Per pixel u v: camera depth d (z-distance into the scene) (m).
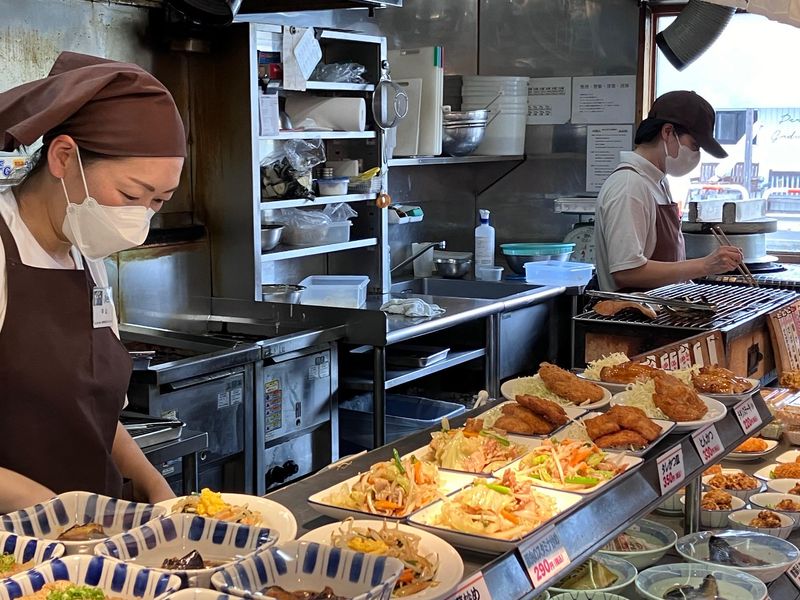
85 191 1.77
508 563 1.50
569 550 1.63
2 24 3.30
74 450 1.88
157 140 1.76
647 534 2.26
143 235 1.83
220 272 4.14
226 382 3.42
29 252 1.82
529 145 6.00
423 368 4.28
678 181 5.83
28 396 1.82
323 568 1.35
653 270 4.00
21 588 1.25
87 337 1.90
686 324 3.26
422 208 5.79
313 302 4.54
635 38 5.64
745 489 2.54
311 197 4.34
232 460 3.54
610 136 5.78
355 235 4.89
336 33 4.37
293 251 4.28
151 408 3.14
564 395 2.40
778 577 2.13
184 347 3.62
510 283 5.26
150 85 1.76
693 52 4.95
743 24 5.54
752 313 3.48
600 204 4.14
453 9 5.90
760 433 2.96
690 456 2.14
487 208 6.18
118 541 1.40
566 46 5.84
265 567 1.34
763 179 5.66
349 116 4.50
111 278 3.74
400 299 4.53
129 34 3.78
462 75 6.00
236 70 3.95
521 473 1.89
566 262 5.47
